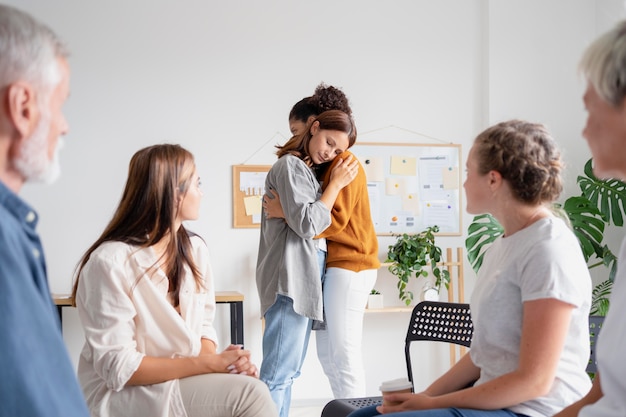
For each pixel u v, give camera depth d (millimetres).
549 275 1557
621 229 5020
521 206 1682
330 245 3146
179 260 2209
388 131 4953
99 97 4582
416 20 5012
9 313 981
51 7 4516
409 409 1700
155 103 4652
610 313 1313
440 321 2420
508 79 5035
